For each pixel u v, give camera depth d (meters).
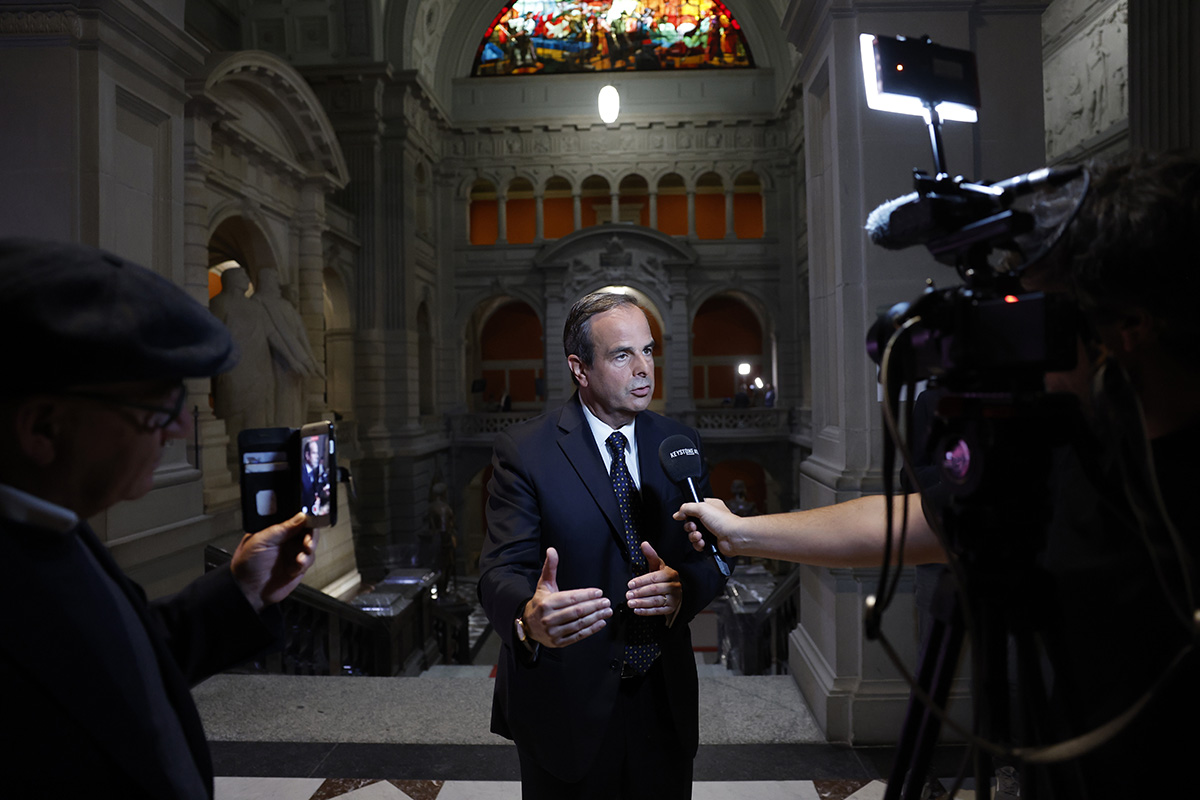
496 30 23.61
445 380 23.53
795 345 23.06
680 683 1.78
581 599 1.41
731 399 28.14
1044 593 0.80
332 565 13.00
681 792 1.79
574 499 1.83
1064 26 12.93
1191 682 0.71
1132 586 0.76
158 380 0.77
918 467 1.97
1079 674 0.81
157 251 4.69
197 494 4.68
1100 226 0.75
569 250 23.03
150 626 0.92
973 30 3.65
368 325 18.81
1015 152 3.65
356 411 18.73
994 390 0.82
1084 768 0.79
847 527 1.23
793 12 4.14
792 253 22.94
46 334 0.67
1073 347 0.76
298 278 13.87
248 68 10.70
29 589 0.71
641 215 26.19
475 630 16.14
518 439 1.95
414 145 20.08
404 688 3.95
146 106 4.56
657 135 23.19
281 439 1.11
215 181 10.85
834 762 3.09
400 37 19.09
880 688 3.28
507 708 1.77
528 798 1.78
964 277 0.89
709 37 23.42
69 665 0.72
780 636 6.24
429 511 16.36
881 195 3.65
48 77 4.06
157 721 0.80
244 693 3.88
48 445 0.73
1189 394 0.77
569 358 1.94
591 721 1.67
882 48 0.92
